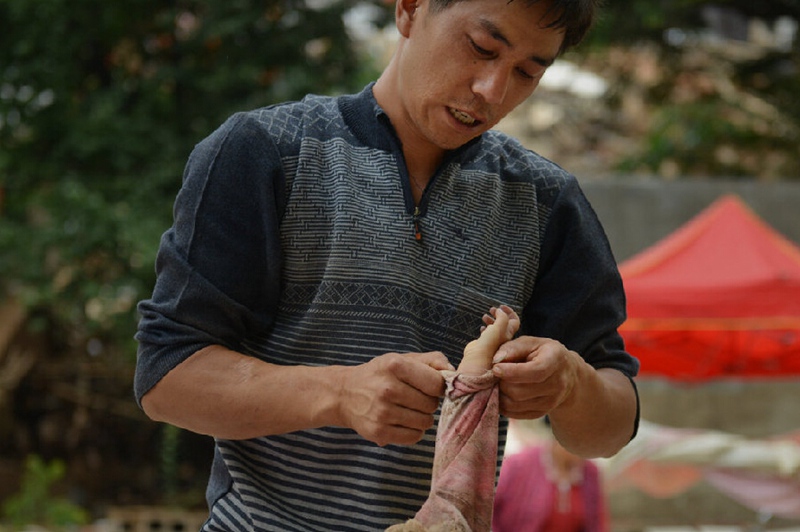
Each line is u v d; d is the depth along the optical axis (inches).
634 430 76.2
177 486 441.4
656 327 245.1
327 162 70.7
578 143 531.8
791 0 445.4
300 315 70.3
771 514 229.1
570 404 69.1
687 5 423.8
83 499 426.3
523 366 63.7
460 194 72.7
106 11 401.4
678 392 305.6
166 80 410.6
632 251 339.9
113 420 456.8
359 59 429.1
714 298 245.3
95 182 402.9
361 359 68.9
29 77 405.1
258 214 69.2
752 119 463.2
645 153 461.4
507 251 74.0
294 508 70.5
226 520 71.2
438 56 66.7
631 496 244.7
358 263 69.2
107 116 397.1
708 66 462.3
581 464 176.1
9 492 426.0
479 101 66.6
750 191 349.4
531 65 66.9
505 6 64.4
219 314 68.5
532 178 75.7
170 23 409.4
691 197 345.1
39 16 400.2
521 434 198.2
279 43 407.8
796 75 454.6
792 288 247.0
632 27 429.1
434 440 69.8
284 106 72.5
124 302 412.5
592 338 76.2
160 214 395.5
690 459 219.1
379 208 70.4
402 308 69.3
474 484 62.1
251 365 66.9
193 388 66.7
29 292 396.2
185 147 406.6
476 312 71.7
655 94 471.8
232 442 71.6
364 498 69.1
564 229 76.0
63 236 388.2
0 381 423.8
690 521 248.5
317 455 70.0
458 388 63.2
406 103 69.6
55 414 454.9
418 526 60.6
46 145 416.5
